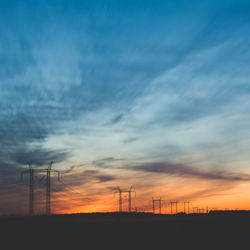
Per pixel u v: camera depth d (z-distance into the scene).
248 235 65.75
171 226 81.00
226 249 51.41
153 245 54.59
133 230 72.69
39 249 51.25
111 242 57.41
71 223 88.50
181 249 51.31
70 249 51.38
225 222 92.00
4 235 64.44
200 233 68.75
